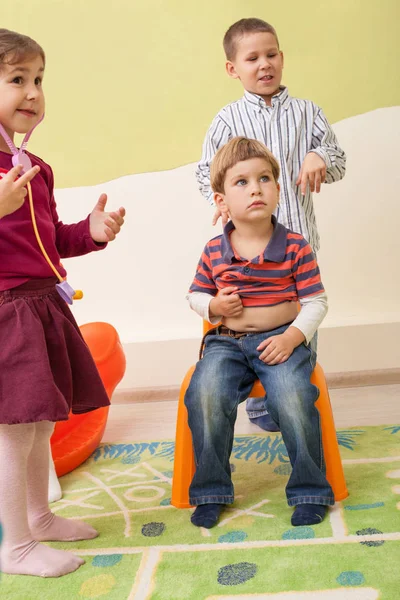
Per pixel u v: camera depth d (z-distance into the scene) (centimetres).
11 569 104
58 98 220
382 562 97
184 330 224
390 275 219
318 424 122
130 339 221
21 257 106
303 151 167
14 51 105
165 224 223
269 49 165
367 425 170
